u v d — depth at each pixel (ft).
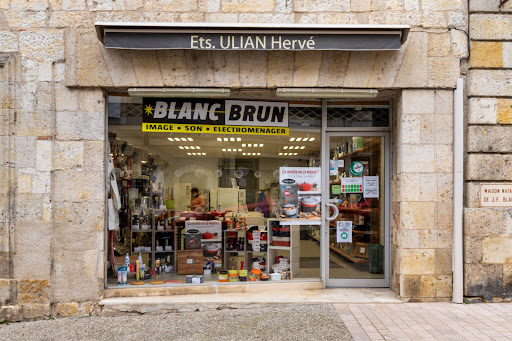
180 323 15.42
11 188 16.76
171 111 18.79
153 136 19.03
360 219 19.60
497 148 17.57
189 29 16.39
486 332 13.96
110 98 18.35
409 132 17.61
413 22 17.51
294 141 19.54
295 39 16.60
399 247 17.78
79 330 15.05
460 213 17.40
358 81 17.60
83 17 17.08
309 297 17.80
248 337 13.85
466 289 17.35
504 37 17.66
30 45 16.97
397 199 18.22
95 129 17.24
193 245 19.75
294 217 19.61
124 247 19.21
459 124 17.47
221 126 19.04
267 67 17.52
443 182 17.57
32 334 14.75
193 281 18.99
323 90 17.61
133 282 18.54
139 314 16.84
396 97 18.63
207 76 17.43
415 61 17.48
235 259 19.83
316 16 17.56
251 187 19.62
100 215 17.13
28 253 16.80
